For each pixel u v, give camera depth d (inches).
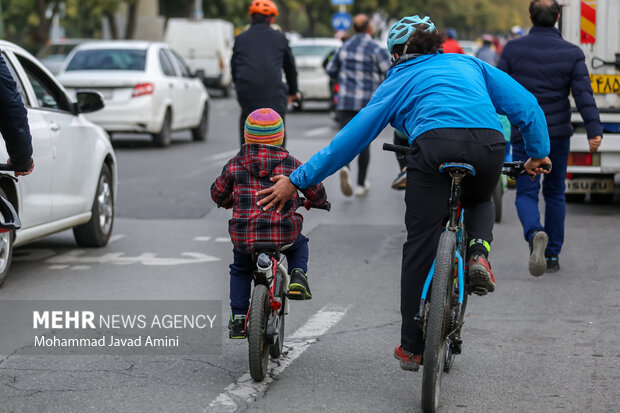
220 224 797.2
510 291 553.3
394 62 373.1
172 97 1417.3
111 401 367.9
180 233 754.2
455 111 350.9
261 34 812.6
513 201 910.4
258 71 804.6
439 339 337.1
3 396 373.1
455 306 360.2
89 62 1390.3
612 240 707.4
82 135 660.7
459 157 347.3
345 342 450.6
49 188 609.3
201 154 1320.1
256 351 376.8
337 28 2824.8
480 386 385.4
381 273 607.8
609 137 798.5
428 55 369.1
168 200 917.8
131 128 1357.0
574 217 813.2
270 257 381.7
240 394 376.8
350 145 360.5
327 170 364.2
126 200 916.6
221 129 1779.0
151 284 574.9
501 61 582.6
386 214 841.5
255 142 390.0
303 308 516.4
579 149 807.1
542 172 396.2
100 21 4520.2
